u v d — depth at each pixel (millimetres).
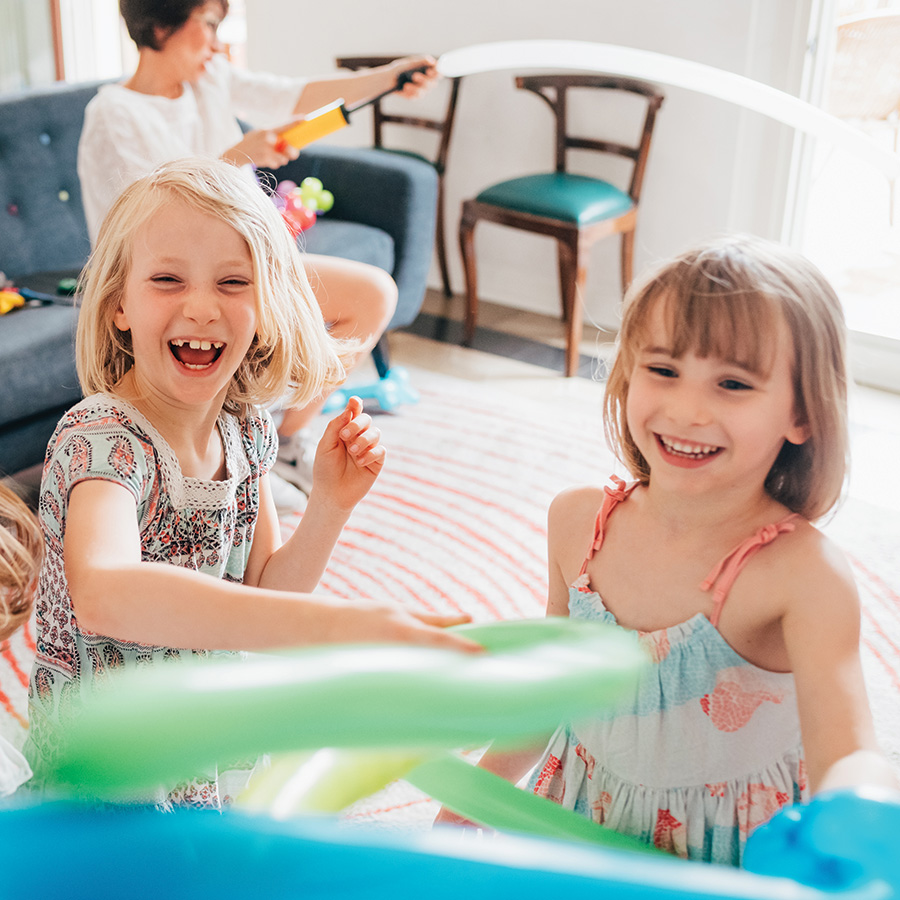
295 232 2129
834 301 767
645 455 795
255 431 1060
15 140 2570
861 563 2051
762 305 726
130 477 850
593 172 3377
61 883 263
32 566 923
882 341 2967
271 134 2092
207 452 989
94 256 921
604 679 332
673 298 744
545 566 2049
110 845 268
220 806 1022
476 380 2994
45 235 2625
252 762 1048
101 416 879
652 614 833
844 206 3350
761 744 826
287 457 2334
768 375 737
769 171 3061
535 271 3609
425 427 2672
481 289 3768
